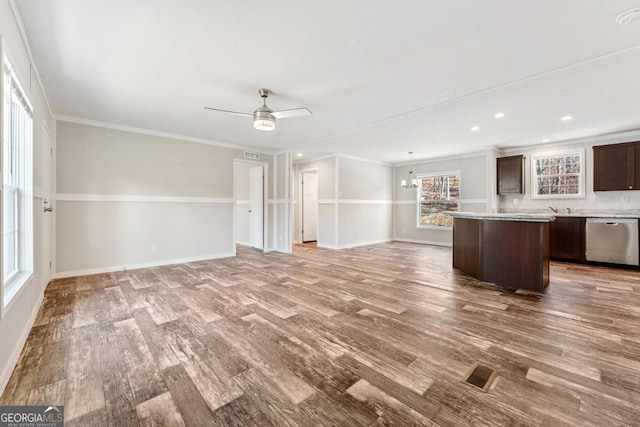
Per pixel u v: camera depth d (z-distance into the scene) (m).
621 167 4.92
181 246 5.23
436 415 1.42
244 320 2.59
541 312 2.78
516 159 6.06
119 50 2.44
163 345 2.13
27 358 1.93
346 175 7.31
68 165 4.11
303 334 2.31
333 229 7.19
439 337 2.26
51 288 3.54
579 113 3.96
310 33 2.21
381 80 3.00
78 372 1.78
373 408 1.47
